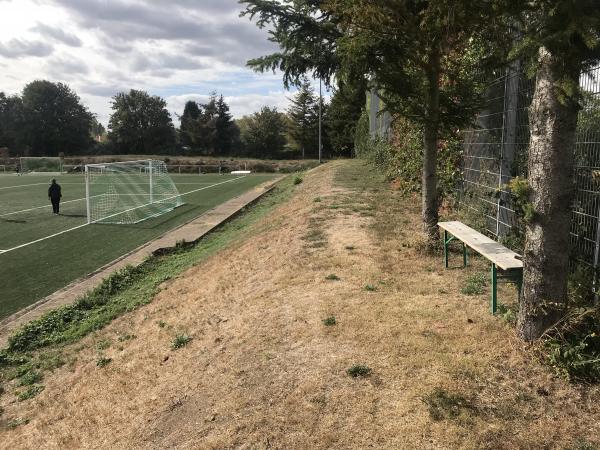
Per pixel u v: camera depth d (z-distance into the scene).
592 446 3.15
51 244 15.77
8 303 10.07
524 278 4.23
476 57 7.61
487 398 3.68
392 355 4.38
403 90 7.28
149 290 9.98
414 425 3.46
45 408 5.82
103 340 7.59
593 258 5.11
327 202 13.50
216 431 3.85
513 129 7.59
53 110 83.88
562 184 3.91
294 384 4.20
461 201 10.17
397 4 6.29
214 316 6.68
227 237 14.89
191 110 87.75
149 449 4.03
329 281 6.71
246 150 78.44
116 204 25.70
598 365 3.77
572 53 3.25
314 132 71.62
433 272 6.81
